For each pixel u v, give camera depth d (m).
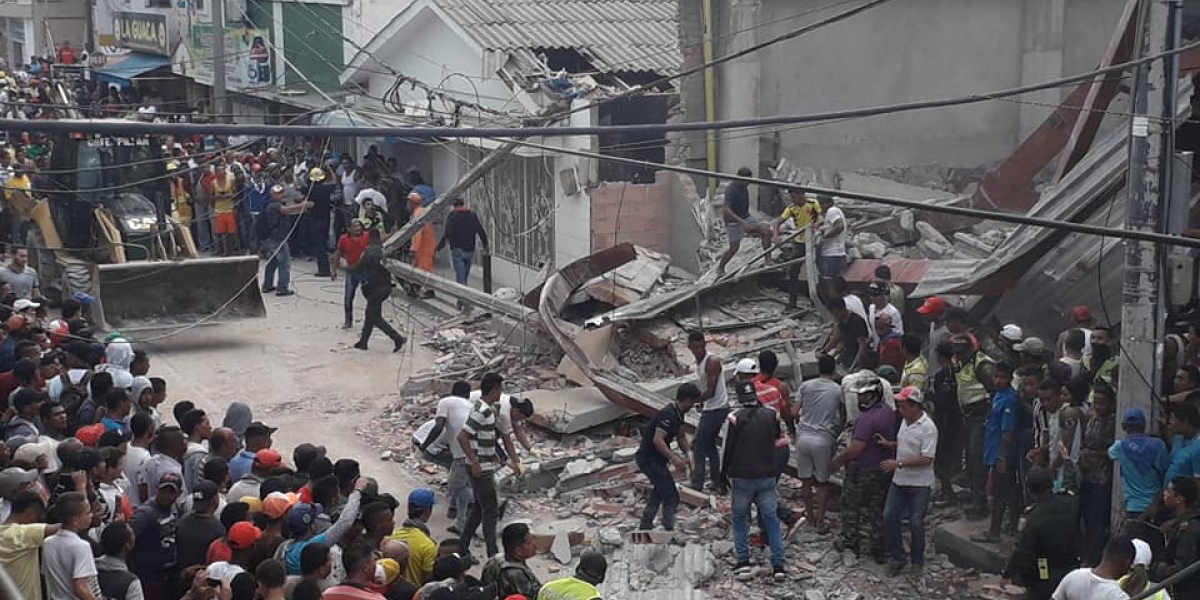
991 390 12.56
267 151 27.84
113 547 9.27
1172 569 9.84
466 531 12.82
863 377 12.25
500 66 22.86
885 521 12.02
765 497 12.07
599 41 24.06
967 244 18.31
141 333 20.22
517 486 14.35
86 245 21.80
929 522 12.91
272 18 32.06
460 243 22.03
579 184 22.25
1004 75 21.84
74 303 16.88
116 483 10.96
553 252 23.31
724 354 16.39
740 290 18.28
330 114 27.45
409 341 20.23
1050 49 21.47
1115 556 8.84
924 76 21.97
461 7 24.23
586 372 16.25
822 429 12.70
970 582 11.88
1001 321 15.77
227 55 31.52
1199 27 17.09
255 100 32.88
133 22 40.25
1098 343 12.77
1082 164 15.95
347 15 30.53
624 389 15.59
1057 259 15.61
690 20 21.95
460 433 12.61
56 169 21.92
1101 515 11.34
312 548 8.99
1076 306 14.97
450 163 25.92
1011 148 22.08
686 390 12.79
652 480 12.84
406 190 24.81
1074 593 8.95
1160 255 10.99
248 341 20.34
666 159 22.34
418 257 22.62
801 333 17.06
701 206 21.50
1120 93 19.81
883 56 21.89
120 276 20.06
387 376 18.59
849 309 15.28
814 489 13.70
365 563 8.83
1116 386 12.38
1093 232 7.84
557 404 15.86
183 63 36.97
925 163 22.09
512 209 24.38
